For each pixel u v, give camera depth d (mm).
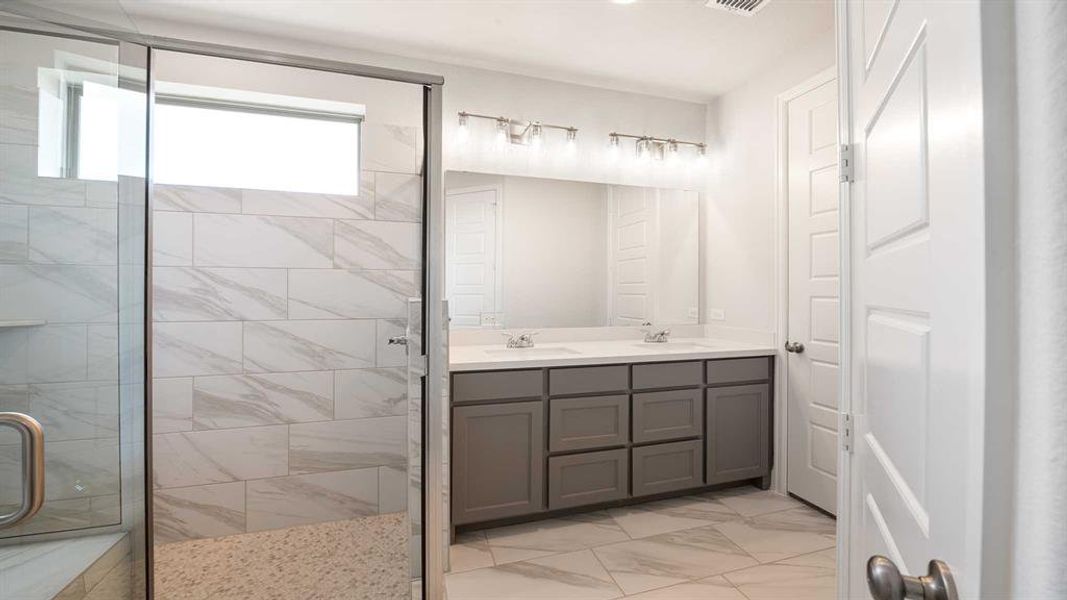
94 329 1507
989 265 344
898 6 692
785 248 2895
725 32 2609
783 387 2922
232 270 2420
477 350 2895
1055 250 301
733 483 3035
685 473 2807
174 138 2375
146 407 1619
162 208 2332
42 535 1395
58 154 1436
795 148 2826
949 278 456
